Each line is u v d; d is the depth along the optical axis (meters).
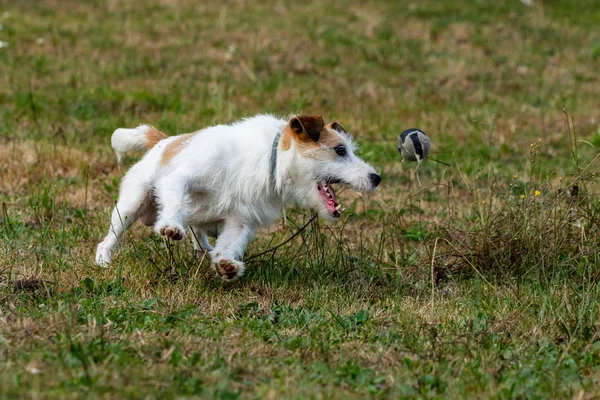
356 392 6.25
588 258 9.31
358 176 8.72
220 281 8.81
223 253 8.52
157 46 21.16
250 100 17.62
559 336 7.62
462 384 6.36
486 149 14.95
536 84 20.22
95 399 5.59
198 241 9.52
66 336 6.70
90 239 10.02
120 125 15.16
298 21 24.22
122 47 20.83
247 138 8.81
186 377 6.18
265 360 6.72
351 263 9.50
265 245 10.23
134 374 6.07
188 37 22.11
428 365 6.77
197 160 8.65
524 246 9.39
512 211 9.62
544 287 8.75
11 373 5.93
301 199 8.95
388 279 9.38
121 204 9.23
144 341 6.86
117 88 17.38
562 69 21.36
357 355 6.97
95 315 7.35
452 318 8.02
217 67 19.89
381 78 20.03
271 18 24.50
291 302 8.57
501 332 7.67
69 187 12.14
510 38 23.64
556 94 19.45
